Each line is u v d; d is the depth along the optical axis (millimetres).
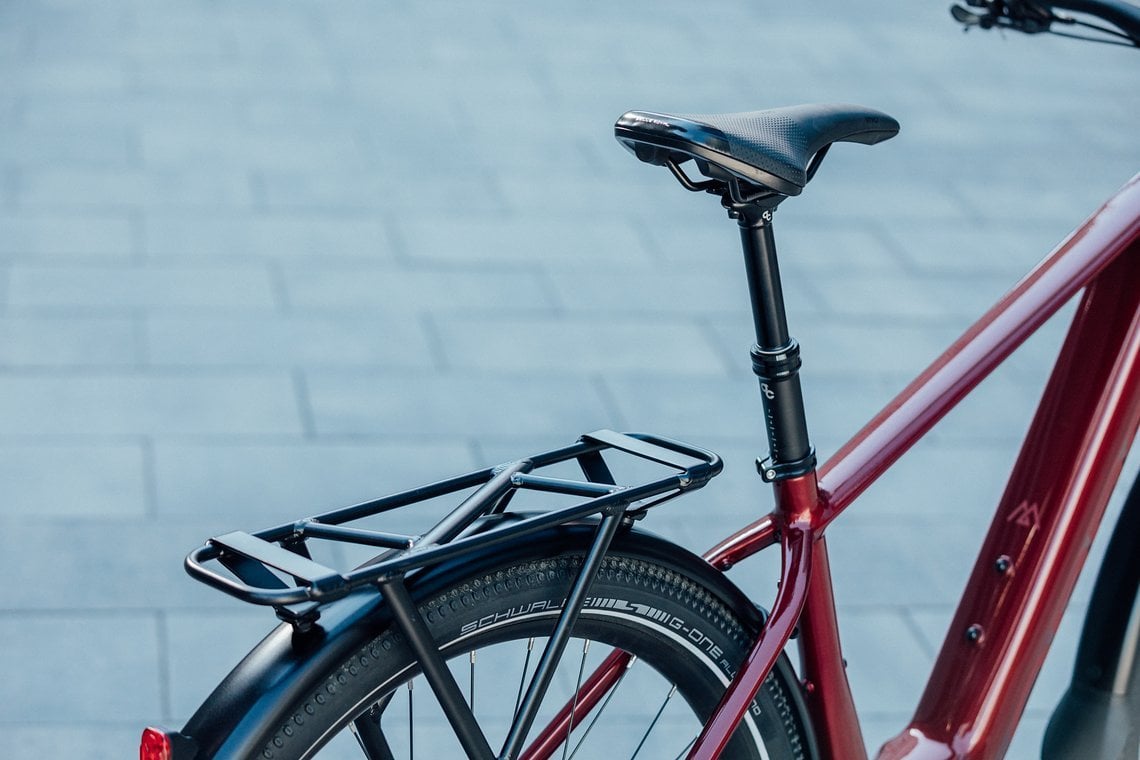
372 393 3752
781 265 4785
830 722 1598
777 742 1539
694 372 3982
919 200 5473
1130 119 6680
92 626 2760
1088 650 1938
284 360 3902
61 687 2580
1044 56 7594
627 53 7219
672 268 4680
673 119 1271
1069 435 1747
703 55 7281
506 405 3736
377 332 4102
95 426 3506
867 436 1608
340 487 3312
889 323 4383
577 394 3818
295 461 3408
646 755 2426
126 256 4492
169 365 3830
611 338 4156
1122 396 1737
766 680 1519
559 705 2523
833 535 3223
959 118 6539
